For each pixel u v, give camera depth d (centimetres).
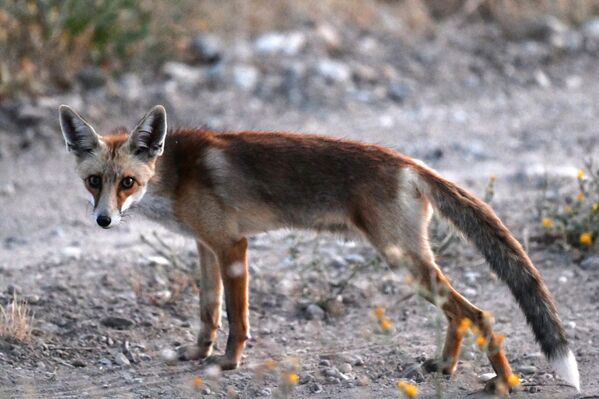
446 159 1727
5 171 1700
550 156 1725
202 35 2236
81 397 941
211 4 2327
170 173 1020
